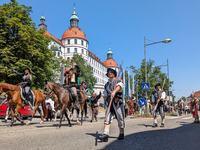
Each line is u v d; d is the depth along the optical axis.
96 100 12.69
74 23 96.56
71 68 8.98
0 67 22.23
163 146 4.36
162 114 8.30
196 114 10.63
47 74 29.97
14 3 26.88
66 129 7.18
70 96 8.24
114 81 4.92
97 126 8.41
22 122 9.21
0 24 24.25
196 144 4.65
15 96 8.54
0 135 5.62
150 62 37.28
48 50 29.56
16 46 24.05
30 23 28.27
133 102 22.08
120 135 5.09
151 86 36.62
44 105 10.30
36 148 4.04
